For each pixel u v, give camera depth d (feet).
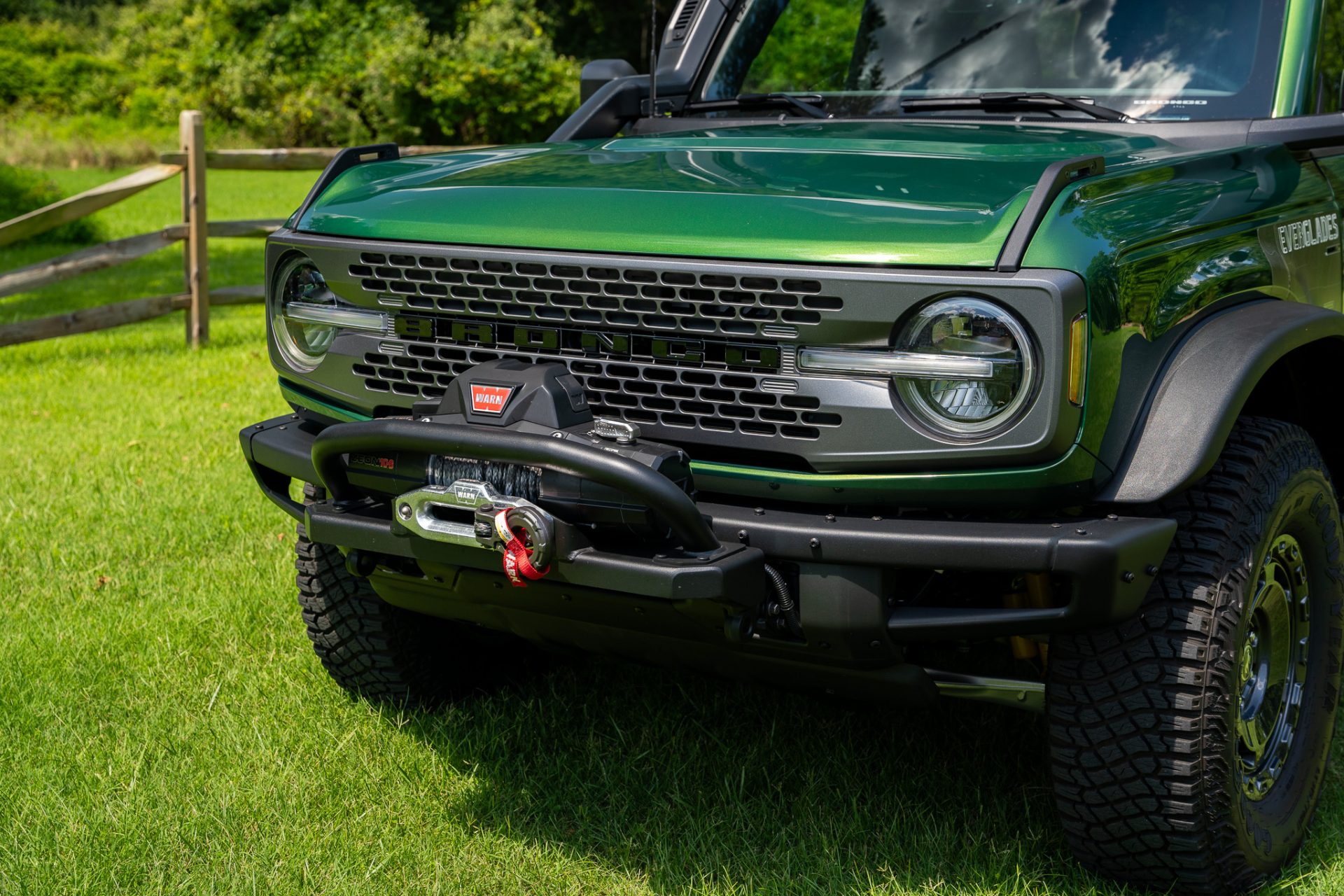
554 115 85.15
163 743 10.16
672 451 7.28
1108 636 7.68
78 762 9.82
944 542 7.01
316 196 9.80
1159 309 7.49
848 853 8.63
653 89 12.42
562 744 10.29
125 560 14.56
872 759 9.88
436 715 10.91
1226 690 7.60
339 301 9.02
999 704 8.06
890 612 7.38
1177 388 7.45
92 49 148.97
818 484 7.39
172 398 23.24
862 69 11.75
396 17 93.76
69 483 17.46
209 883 8.29
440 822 9.06
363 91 89.97
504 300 8.11
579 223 7.97
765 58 12.40
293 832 8.84
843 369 7.18
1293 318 8.07
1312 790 9.08
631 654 8.36
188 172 27.71
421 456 7.77
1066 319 6.77
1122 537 6.95
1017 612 7.15
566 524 7.25
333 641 10.66
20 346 28.35
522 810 9.32
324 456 8.07
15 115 115.14
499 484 7.47
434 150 27.27
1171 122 9.95
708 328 7.48
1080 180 7.45
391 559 8.71
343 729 10.50
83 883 8.19
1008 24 11.16
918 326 7.03
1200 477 7.24
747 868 8.50
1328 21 10.27
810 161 8.63
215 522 15.83
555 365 7.82
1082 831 8.11
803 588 7.35
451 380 8.43
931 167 8.20
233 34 99.60
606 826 9.03
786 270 7.17
